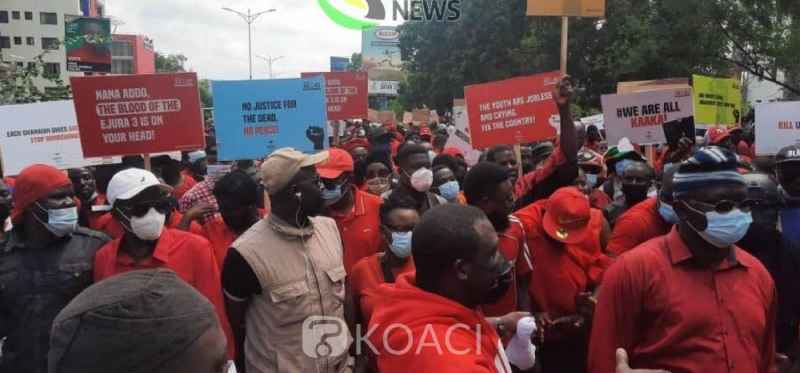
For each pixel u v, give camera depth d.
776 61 20.27
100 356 1.10
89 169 7.20
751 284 2.66
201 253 3.69
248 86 5.82
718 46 20.80
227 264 3.29
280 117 5.86
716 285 2.62
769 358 2.77
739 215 2.51
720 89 10.17
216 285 3.68
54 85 12.60
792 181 3.86
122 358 1.10
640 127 7.73
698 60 21.28
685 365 2.59
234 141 5.82
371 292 3.56
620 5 28.02
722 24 20.52
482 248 2.08
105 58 34.91
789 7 18.69
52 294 3.57
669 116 7.55
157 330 1.12
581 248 4.36
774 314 2.75
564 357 4.37
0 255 3.64
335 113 11.21
